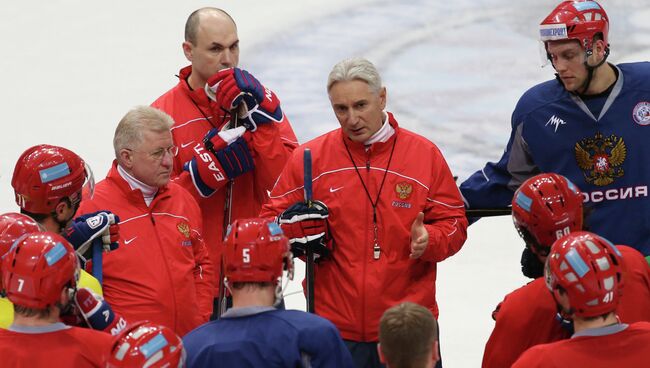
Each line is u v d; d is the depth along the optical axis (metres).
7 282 13.64
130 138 18.78
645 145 19.03
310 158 18.17
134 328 12.83
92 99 40.66
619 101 18.97
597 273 13.30
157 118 18.97
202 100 21.95
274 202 19.20
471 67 41.66
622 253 15.60
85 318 14.83
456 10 48.53
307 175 18.19
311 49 43.97
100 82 42.28
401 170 18.72
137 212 18.95
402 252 18.56
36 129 37.78
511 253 29.16
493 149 34.66
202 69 22.03
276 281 14.59
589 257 13.38
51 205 16.75
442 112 37.66
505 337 15.44
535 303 15.19
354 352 18.55
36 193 16.64
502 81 40.25
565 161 19.41
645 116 18.97
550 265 13.63
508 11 48.00
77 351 13.66
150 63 44.34
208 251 21.69
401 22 47.19
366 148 18.78
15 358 13.51
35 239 13.78
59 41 46.78
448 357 23.88
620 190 19.22
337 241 18.72
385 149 18.78
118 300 18.50
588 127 19.14
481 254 29.09
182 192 19.78
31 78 42.69
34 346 13.58
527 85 39.88
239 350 14.12
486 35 45.09
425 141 19.05
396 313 13.59
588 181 19.31
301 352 14.26
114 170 19.19
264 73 41.41
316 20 47.62
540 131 19.52
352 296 18.41
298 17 47.97
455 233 18.73
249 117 20.88
